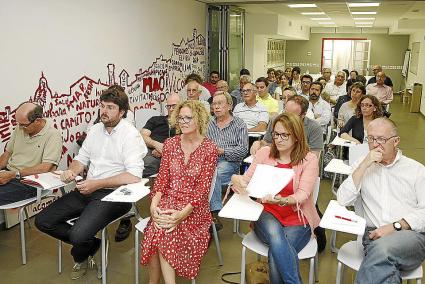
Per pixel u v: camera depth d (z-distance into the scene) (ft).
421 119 31.78
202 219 7.63
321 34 51.52
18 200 9.09
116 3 14.61
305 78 19.53
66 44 12.23
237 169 11.39
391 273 5.77
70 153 12.79
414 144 22.56
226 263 9.19
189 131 7.64
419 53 38.78
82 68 13.04
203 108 7.92
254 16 31.32
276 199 6.88
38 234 10.72
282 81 24.86
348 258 6.57
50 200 11.60
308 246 7.07
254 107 15.28
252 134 13.73
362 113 13.16
